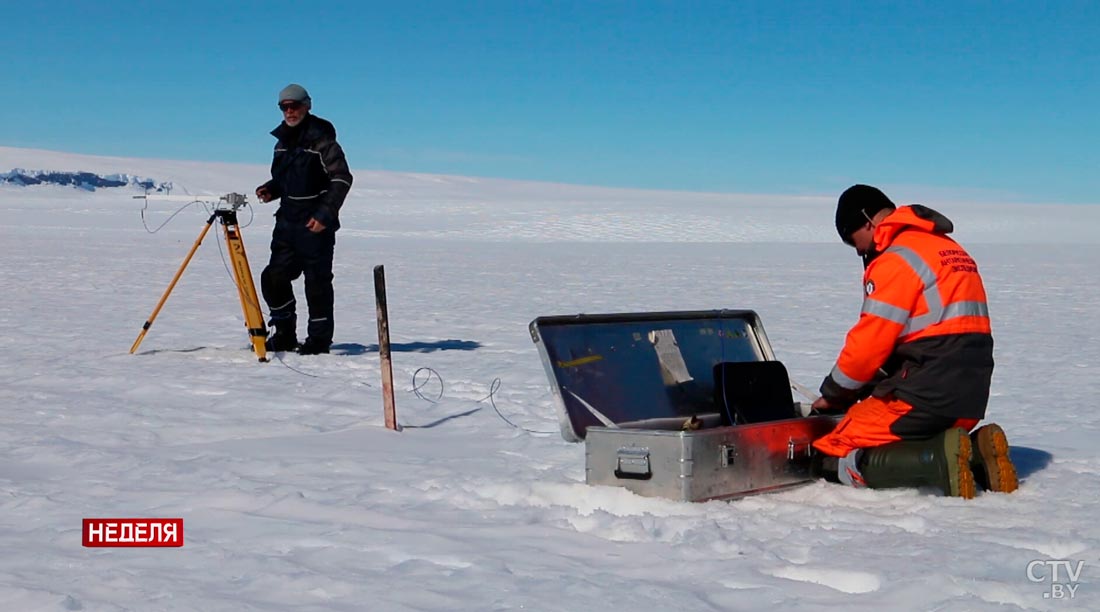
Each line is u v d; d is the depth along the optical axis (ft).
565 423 13.61
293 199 27.02
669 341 15.31
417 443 16.63
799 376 24.94
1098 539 10.82
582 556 10.39
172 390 21.54
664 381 14.96
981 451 12.84
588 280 65.36
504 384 23.12
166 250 91.81
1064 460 14.90
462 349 29.76
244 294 26.32
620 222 186.29
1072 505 12.18
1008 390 23.07
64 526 11.39
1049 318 42.88
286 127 27.04
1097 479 13.53
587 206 230.68
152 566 9.98
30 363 25.05
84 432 16.96
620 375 14.52
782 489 13.32
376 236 148.36
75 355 26.73
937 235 13.17
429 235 153.79
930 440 12.68
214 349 28.02
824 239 163.02
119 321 36.37
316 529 11.23
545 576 9.64
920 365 12.93
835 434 13.51
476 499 12.69
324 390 21.94
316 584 9.37
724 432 12.58
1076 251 122.21
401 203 234.58
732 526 11.35
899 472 12.84
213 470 14.17
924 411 12.85
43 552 10.37
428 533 11.05
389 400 17.81
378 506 12.30
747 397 14.80
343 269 74.02
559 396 13.71
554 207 225.15
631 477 12.61
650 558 10.30
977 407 12.99
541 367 25.86
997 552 10.23
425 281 62.64
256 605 8.87
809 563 10.00
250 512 12.07
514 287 58.49
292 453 15.51
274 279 27.50
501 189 408.67
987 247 135.85
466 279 64.95
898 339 13.10
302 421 18.54
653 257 100.27
